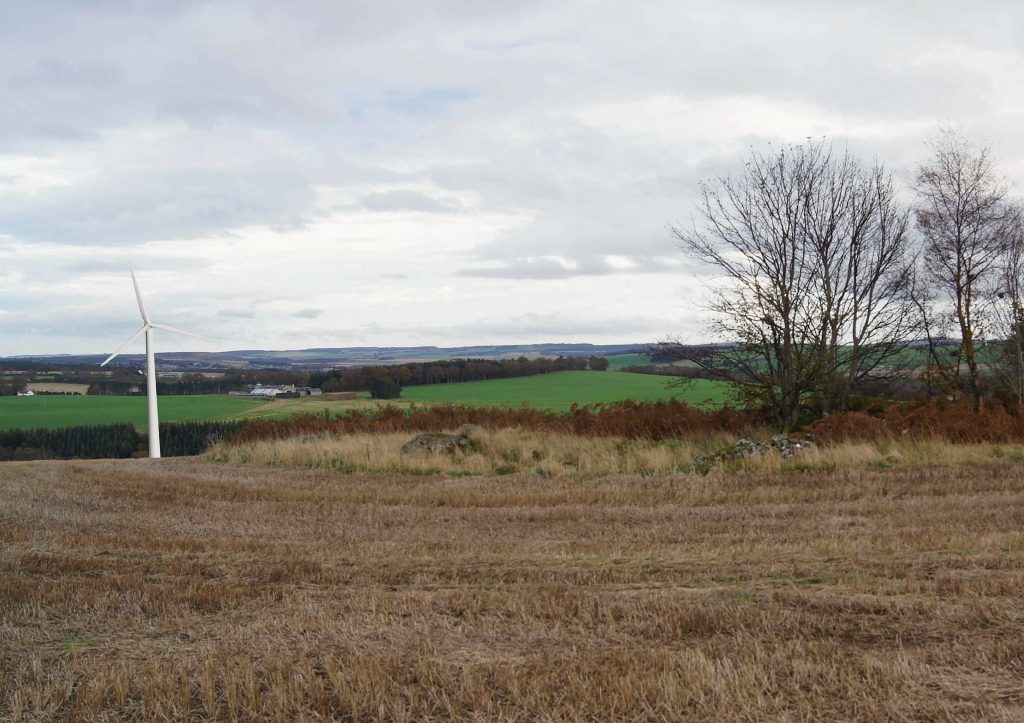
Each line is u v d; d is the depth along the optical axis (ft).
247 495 60.44
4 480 70.23
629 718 20.52
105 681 23.62
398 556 38.58
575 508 50.88
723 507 49.49
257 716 21.61
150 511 53.72
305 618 28.81
